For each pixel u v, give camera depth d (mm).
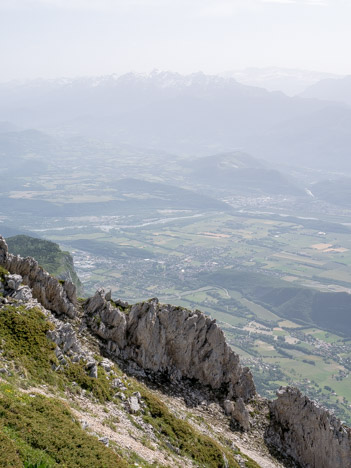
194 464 53125
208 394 76688
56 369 53375
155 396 62906
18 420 37688
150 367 73625
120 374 63562
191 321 78125
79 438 39281
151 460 45750
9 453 32812
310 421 78000
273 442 74938
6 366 48312
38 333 56281
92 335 70188
